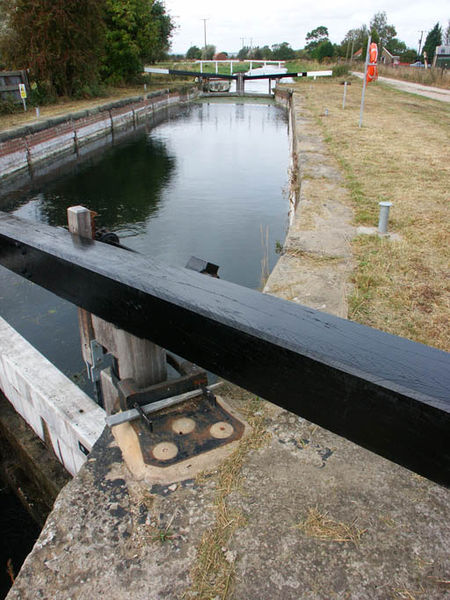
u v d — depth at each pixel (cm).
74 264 117
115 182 1778
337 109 2347
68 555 195
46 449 463
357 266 529
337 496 217
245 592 177
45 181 1819
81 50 3033
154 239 1176
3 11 2698
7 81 2598
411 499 216
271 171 1856
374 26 8481
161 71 5184
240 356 84
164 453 240
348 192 852
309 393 76
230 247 1104
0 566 423
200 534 201
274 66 8944
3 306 775
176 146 2512
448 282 489
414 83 4222
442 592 175
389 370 67
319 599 174
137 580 184
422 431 65
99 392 400
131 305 105
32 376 434
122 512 212
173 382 279
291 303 89
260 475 229
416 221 678
